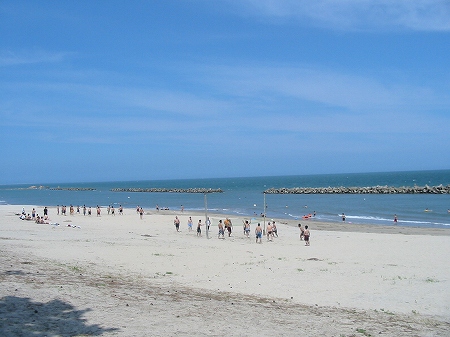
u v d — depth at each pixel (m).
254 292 12.80
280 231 37.31
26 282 10.99
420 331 9.14
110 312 8.84
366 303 11.86
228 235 33.53
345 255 21.62
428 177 186.88
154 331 7.75
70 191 184.38
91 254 18.62
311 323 9.26
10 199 116.00
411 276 15.70
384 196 88.06
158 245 24.34
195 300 10.86
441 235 34.88
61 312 8.57
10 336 6.89
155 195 127.44
